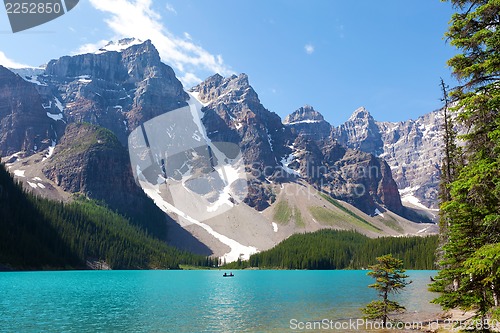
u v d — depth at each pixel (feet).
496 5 50.44
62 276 422.00
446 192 124.06
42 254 544.21
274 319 153.58
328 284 363.56
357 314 164.55
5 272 455.63
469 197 56.65
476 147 55.52
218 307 191.01
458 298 74.28
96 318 153.99
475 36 52.37
